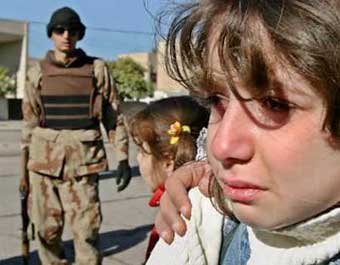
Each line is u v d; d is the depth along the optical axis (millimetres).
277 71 714
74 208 3754
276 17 709
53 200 3797
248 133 755
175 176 1225
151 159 2096
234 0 764
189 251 1137
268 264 878
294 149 731
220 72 787
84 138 3738
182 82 884
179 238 1166
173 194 1186
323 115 709
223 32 763
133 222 5719
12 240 4984
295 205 761
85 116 3756
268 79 719
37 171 3805
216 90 808
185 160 2010
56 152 3746
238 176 769
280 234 836
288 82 712
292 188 749
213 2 799
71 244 4762
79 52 3799
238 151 757
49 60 3793
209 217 1115
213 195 1079
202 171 1224
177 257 1158
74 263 4309
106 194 7059
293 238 847
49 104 3750
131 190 7258
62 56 3754
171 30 900
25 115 3887
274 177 750
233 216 1042
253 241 938
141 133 2090
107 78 3846
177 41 895
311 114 719
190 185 1212
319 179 744
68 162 3738
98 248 3838
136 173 8391
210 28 804
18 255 4602
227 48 751
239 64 734
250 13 729
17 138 16047
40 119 3812
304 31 698
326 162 735
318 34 694
